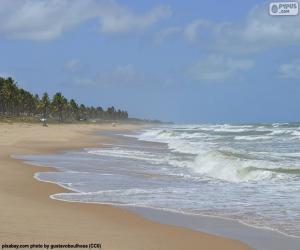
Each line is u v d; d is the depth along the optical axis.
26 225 10.86
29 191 16.94
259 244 10.04
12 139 49.25
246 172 22.23
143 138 66.94
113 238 10.07
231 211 13.70
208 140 57.31
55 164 27.47
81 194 16.55
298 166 24.02
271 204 14.80
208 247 9.73
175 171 24.39
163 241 10.08
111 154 35.53
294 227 11.69
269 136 63.53
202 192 17.22
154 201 15.26
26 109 182.38
